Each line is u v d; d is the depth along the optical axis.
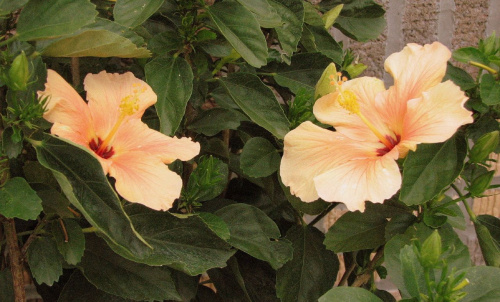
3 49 0.74
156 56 0.79
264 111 0.77
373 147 0.72
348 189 0.68
